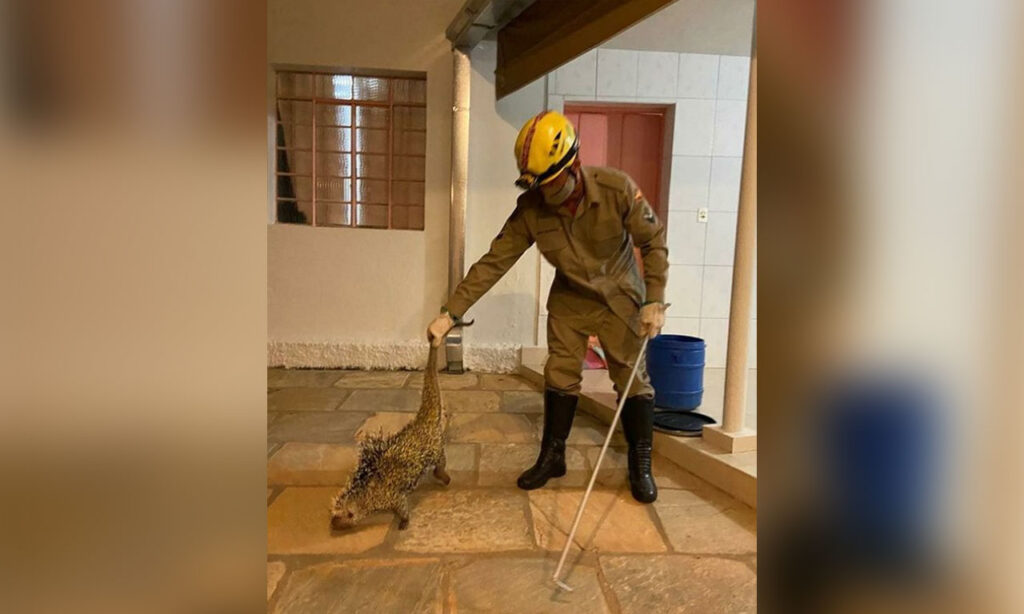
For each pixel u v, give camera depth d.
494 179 4.41
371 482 2.18
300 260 4.47
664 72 4.29
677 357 3.15
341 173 4.51
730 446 2.66
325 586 1.85
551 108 4.34
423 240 4.46
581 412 3.63
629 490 2.56
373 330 4.54
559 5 3.14
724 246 4.48
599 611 1.75
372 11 4.22
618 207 2.38
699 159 4.38
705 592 1.85
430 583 1.88
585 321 2.55
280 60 4.21
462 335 4.50
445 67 4.30
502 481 2.64
